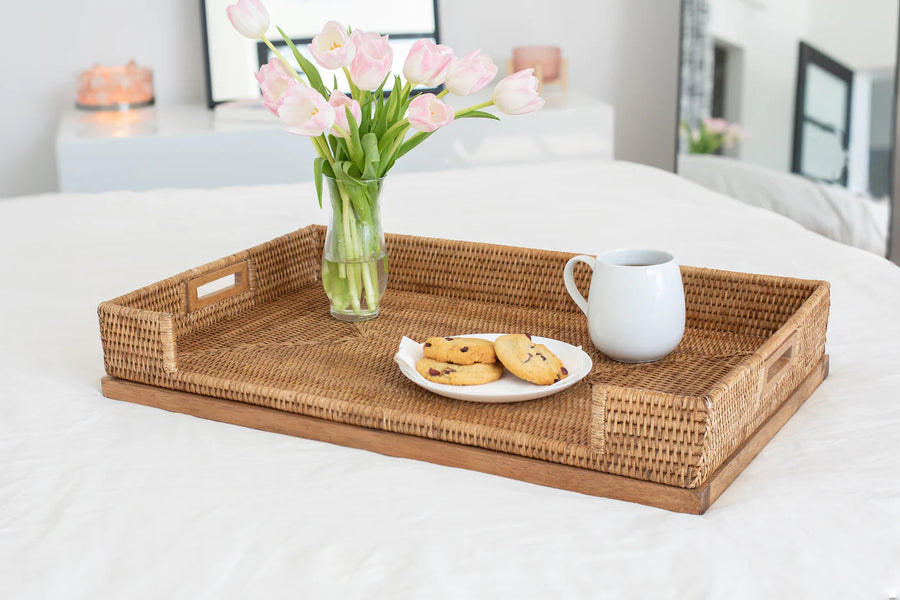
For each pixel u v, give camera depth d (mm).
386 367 1147
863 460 953
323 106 1055
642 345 1118
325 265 1301
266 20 1197
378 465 966
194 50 3635
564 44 3861
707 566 788
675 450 872
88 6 3518
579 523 853
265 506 888
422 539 832
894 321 1344
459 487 919
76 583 796
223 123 3250
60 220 1967
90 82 3398
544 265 1354
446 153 3346
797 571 781
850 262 1605
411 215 1974
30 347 1298
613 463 902
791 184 3418
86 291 1542
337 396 1060
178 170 3125
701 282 1256
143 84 3467
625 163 2482
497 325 1296
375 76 1109
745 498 893
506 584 772
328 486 922
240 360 1173
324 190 2186
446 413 1015
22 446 1019
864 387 1131
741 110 3500
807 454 976
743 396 943
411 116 1076
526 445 934
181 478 943
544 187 2207
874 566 786
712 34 3516
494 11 3768
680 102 3613
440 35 3734
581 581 774
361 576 787
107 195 2172
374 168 1239
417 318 1326
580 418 997
